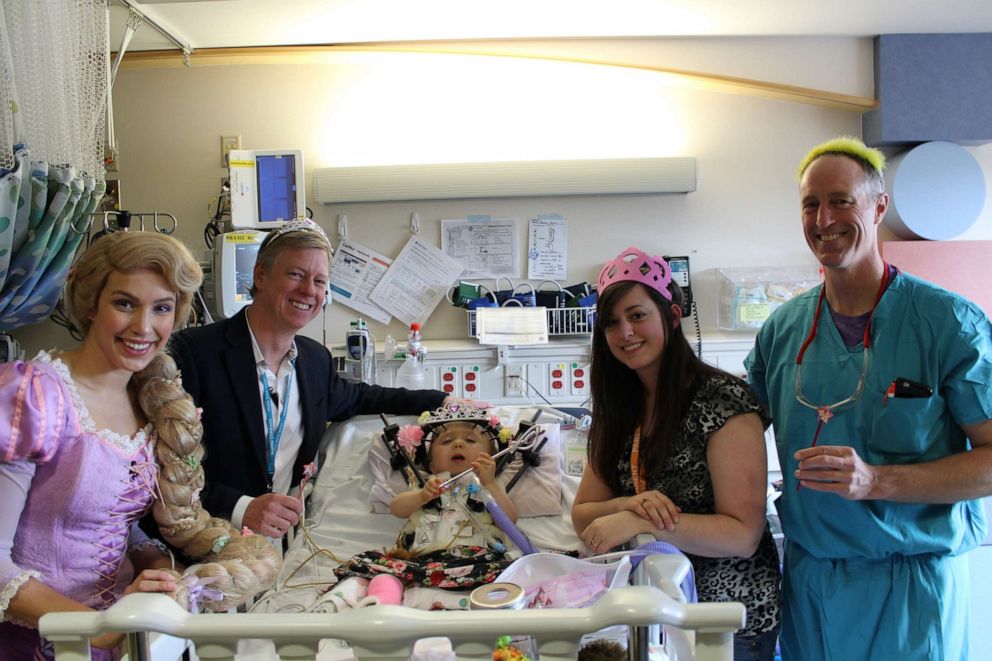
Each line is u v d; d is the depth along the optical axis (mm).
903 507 1557
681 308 1638
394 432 2240
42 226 1820
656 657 1307
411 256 3297
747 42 3215
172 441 1413
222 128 3248
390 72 3248
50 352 1306
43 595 1180
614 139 3283
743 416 1542
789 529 1693
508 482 2156
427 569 1797
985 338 1560
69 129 1905
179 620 989
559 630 968
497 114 3270
